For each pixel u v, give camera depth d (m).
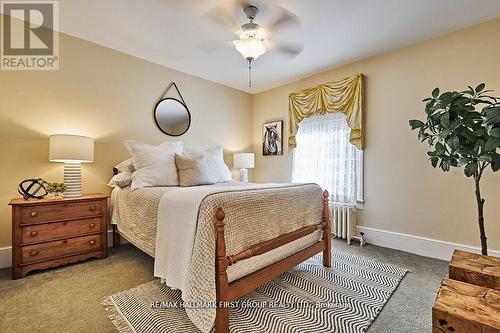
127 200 2.47
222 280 1.37
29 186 2.30
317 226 2.27
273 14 2.25
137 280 2.08
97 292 1.87
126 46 2.95
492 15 2.27
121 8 2.21
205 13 2.27
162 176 2.62
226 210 1.50
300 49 2.94
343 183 3.36
